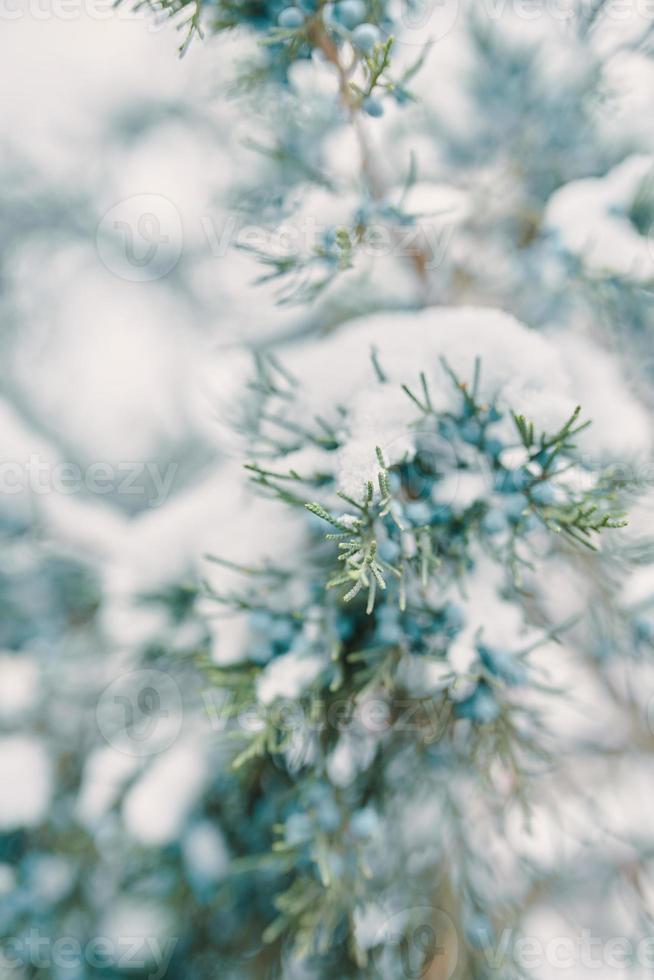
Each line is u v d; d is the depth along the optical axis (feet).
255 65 1.69
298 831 1.66
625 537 1.71
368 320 1.67
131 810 1.77
